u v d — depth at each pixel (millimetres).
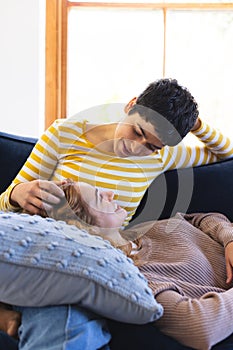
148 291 1045
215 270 1435
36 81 2287
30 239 1052
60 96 2406
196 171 1750
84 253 1050
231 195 1752
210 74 2387
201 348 1079
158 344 1086
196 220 1615
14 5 2236
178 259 1375
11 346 1053
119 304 1013
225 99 2395
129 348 1096
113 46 2398
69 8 2367
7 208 1366
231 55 2367
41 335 989
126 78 2412
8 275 1018
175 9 2357
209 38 2367
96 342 1012
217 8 2338
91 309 1036
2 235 1046
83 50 2404
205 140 1702
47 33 2342
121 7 2369
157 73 2400
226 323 1108
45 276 1015
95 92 2426
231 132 2398
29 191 1289
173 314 1094
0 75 2285
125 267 1066
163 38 2377
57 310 1016
